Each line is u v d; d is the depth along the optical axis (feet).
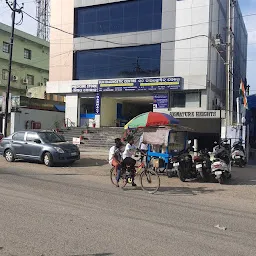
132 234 18.99
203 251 16.62
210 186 36.65
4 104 75.25
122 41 96.63
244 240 18.57
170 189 34.24
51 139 52.95
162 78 89.81
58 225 20.29
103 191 31.83
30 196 28.27
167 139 42.52
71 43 103.86
